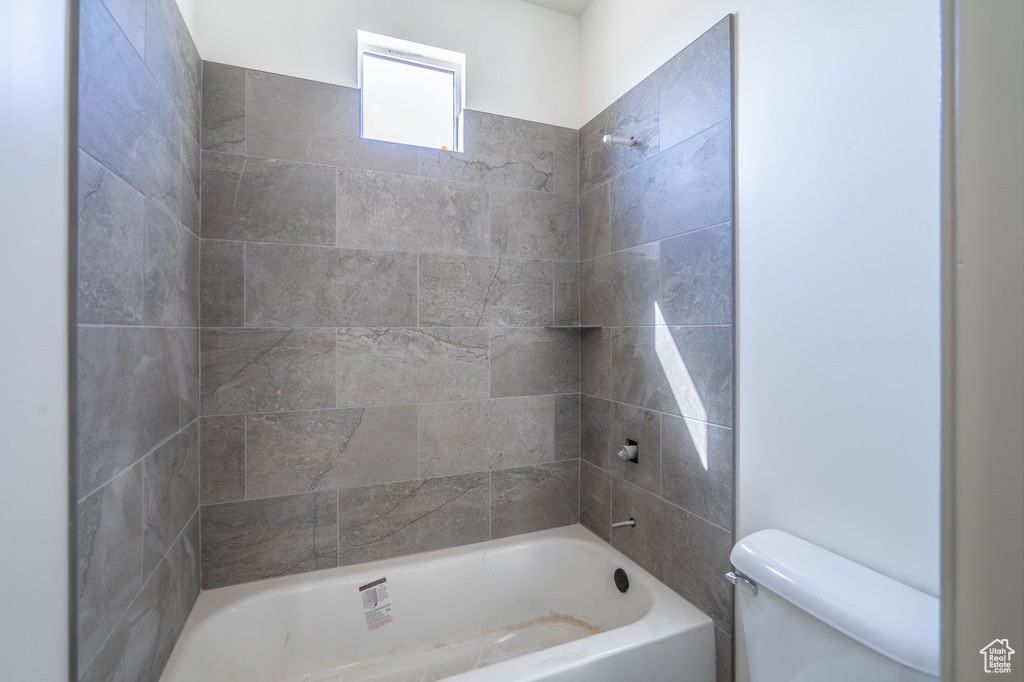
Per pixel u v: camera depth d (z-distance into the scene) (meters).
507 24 2.02
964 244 0.31
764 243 1.27
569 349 2.12
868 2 1.02
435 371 1.88
